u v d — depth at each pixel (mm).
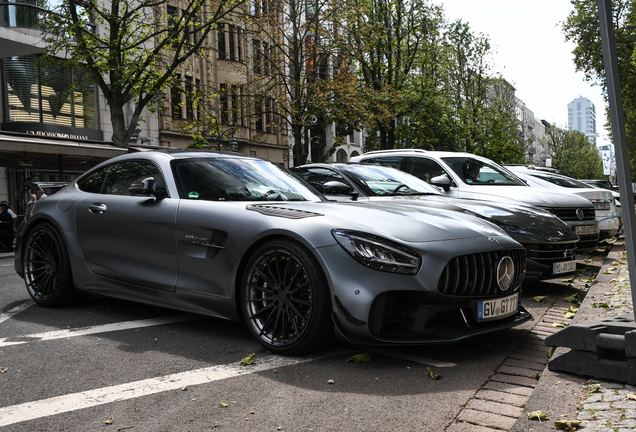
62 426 2658
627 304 4871
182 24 17531
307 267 3572
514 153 42719
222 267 4016
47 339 4164
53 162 16328
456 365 3566
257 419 2725
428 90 27266
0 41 16562
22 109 19641
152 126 25172
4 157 14961
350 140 39531
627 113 36062
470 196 7988
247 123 30125
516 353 3855
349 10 20828
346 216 3805
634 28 33656
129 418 2742
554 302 5734
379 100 22766
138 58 17422
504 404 2922
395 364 3566
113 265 4758
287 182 4918
